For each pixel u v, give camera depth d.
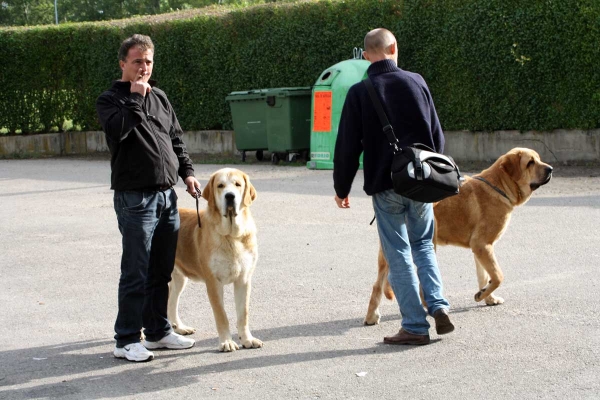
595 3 14.76
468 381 4.83
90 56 23.38
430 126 5.64
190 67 21.28
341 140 5.68
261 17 19.67
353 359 5.38
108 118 5.28
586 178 13.69
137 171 5.43
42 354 5.79
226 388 4.93
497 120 16.34
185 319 6.70
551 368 4.98
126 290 5.53
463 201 6.64
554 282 7.16
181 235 6.06
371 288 7.38
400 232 5.67
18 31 24.14
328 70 16.78
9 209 13.14
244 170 17.50
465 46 16.39
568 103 15.38
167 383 5.07
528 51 15.62
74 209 12.83
